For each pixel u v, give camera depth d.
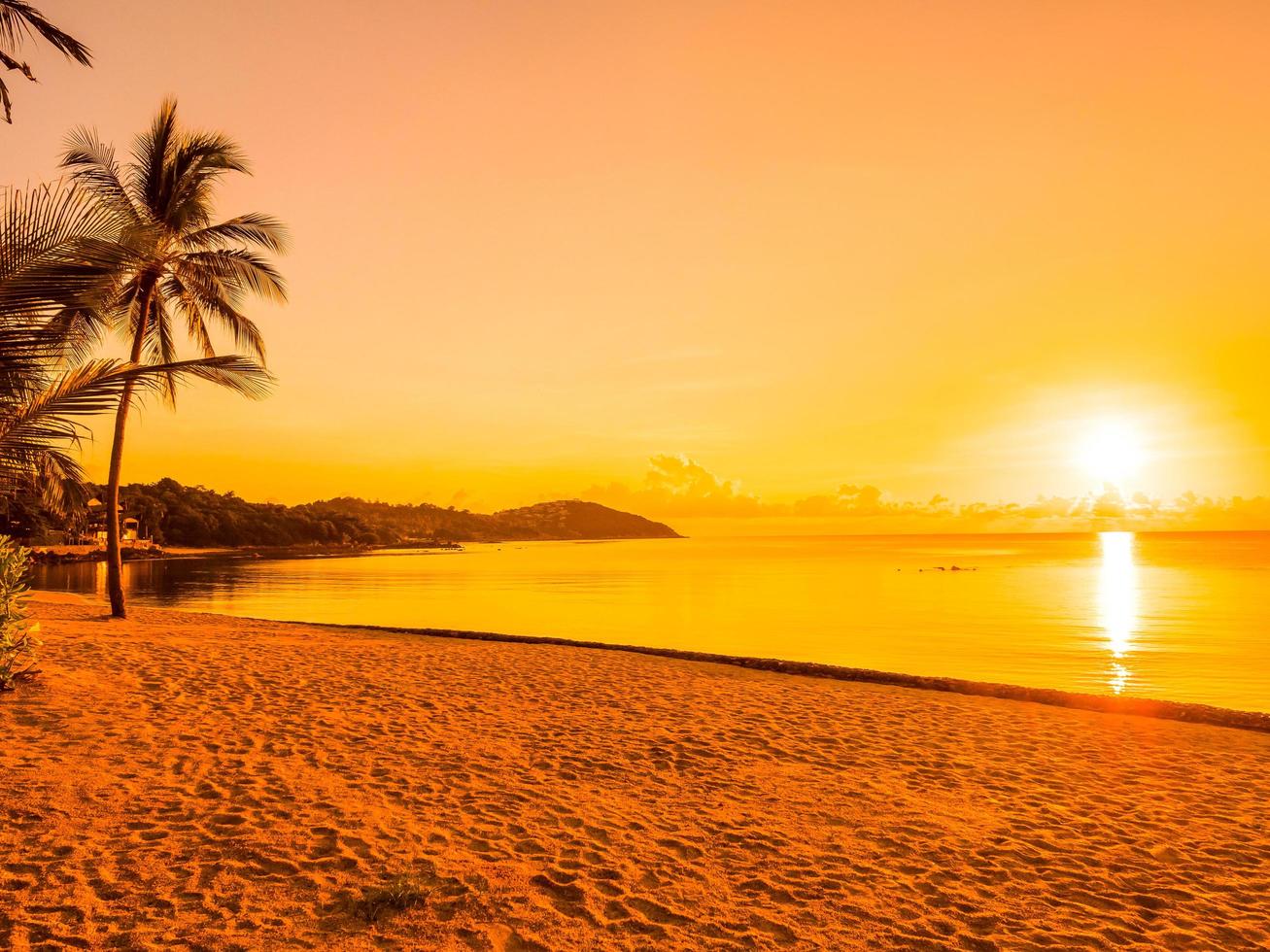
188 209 17.69
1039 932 4.34
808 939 4.15
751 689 11.66
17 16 7.80
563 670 12.83
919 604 34.25
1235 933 4.38
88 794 5.88
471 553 142.00
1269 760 8.26
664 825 5.85
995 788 7.07
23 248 5.72
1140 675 16.47
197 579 53.78
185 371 6.70
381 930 4.05
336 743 7.75
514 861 5.05
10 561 8.93
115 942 3.80
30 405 6.10
